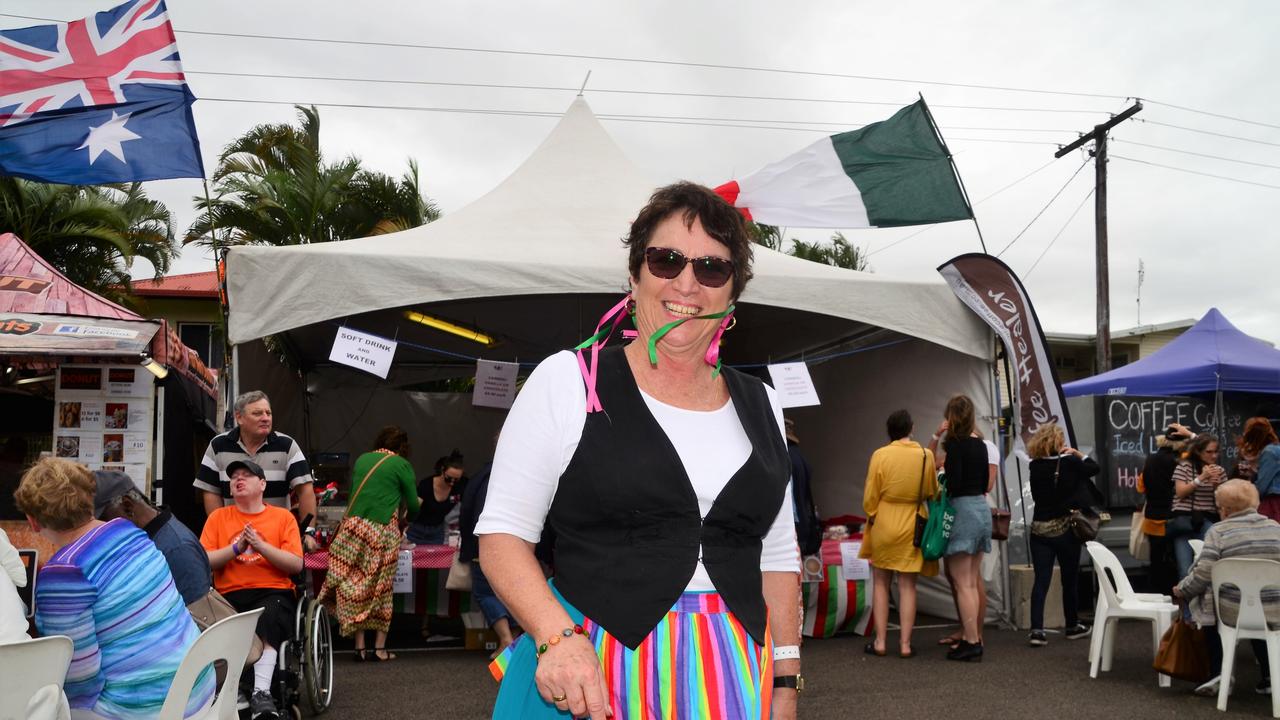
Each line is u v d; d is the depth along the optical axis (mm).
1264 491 7770
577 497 1481
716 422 1600
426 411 13586
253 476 4930
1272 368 10930
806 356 10664
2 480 6965
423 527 7660
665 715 1417
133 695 2977
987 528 6953
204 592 3949
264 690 4578
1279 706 5449
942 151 8289
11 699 2455
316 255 6812
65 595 2920
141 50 7355
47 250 19641
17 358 6691
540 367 1575
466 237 7812
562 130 9469
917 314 8039
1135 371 11781
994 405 8352
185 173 7309
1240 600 5605
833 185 8242
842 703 5848
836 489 10258
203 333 25438
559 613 1406
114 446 6781
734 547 1544
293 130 20391
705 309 1604
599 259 7348
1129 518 10344
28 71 7250
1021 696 6008
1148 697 5977
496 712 1515
